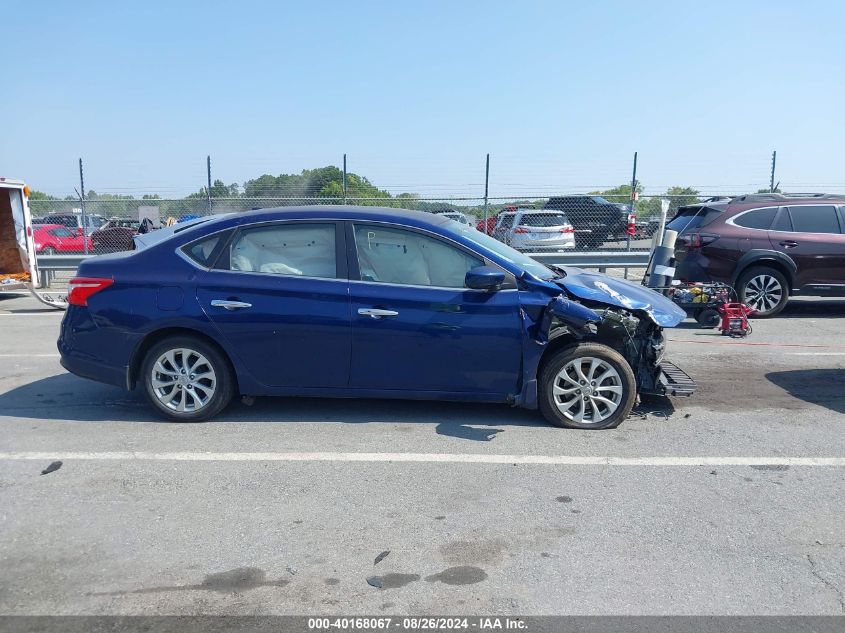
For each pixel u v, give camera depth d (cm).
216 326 538
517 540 375
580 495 430
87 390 653
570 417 545
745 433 543
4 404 611
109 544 371
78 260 1505
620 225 1723
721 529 388
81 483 445
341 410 590
